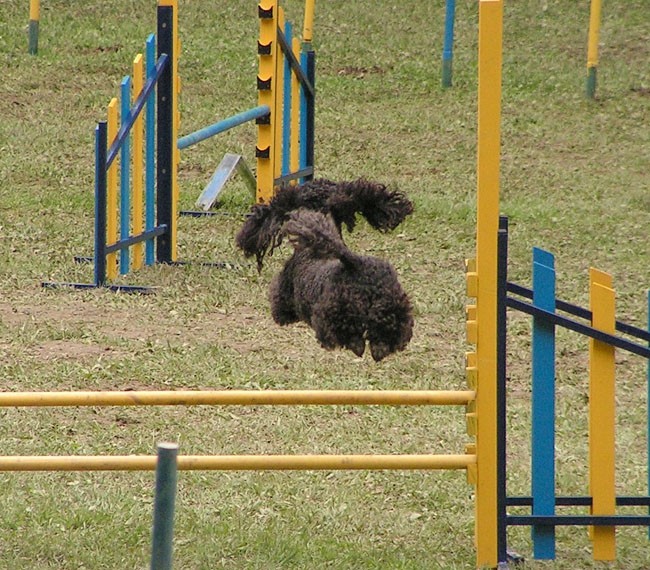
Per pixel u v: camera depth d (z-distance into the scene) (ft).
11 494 45.57
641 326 71.26
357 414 56.65
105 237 74.84
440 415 56.70
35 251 84.07
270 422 55.11
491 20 36.81
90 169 107.96
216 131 86.53
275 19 90.74
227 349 64.69
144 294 74.28
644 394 61.21
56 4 160.45
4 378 59.06
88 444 51.67
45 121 121.49
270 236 41.42
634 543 42.55
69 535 41.50
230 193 103.91
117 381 59.26
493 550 38.81
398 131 126.11
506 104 136.87
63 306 71.51
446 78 141.59
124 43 148.97
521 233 92.89
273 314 42.09
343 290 36.99
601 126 130.52
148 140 79.51
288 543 40.78
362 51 152.15
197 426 54.34
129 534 41.81
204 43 150.51
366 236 90.99
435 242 90.27
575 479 48.67
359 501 46.06
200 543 40.81
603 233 93.71
